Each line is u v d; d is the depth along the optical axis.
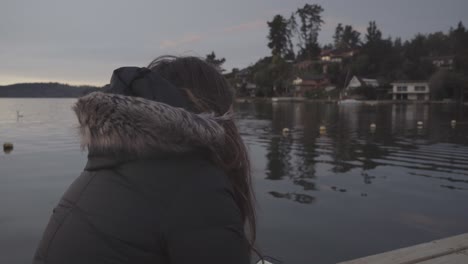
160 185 1.07
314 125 29.83
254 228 1.51
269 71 111.25
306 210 7.53
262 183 9.80
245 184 1.42
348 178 10.52
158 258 1.05
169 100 1.19
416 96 94.00
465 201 8.27
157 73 1.30
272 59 114.75
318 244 5.90
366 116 42.09
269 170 11.59
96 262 1.03
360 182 10.05
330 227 6.61
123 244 1.03
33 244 5.80
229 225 1.06
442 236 6.35
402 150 16.22
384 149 16.48
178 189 1.07
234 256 1.04
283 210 7.51
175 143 1.10
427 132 24.45
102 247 1.04
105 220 1.06
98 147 1.14
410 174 11.15
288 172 11.30
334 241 6.02
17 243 5.82
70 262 1.06
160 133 1.07
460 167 12.29
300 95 105.88
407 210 7.62
